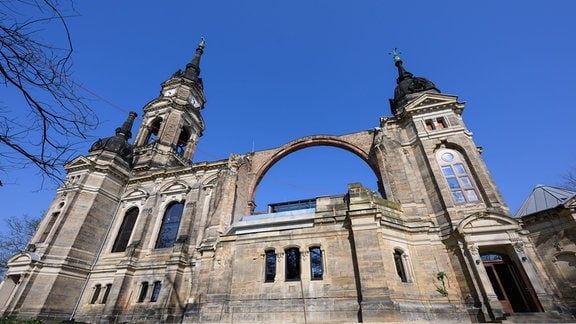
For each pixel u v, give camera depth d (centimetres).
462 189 2541
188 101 5053
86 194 3609
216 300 2248
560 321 1788
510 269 2181
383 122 3241
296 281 2173
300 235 2348
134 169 4188
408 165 2867
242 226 2578
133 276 3139
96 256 3453
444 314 2027
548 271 2136
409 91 3578
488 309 1958
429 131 2936
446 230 2378
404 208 2541
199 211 3388
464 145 2734
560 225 2195
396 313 1827
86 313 3044
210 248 2703
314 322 1958
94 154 4059
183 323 2370
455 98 2991
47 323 2623
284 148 3825
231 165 3372
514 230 2191
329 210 2427
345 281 2070
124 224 3731
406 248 2294
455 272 2219
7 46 572
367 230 2158
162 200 3728
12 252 4462
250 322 2075
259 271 2277
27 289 2895
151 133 4919
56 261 3125
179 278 2900
